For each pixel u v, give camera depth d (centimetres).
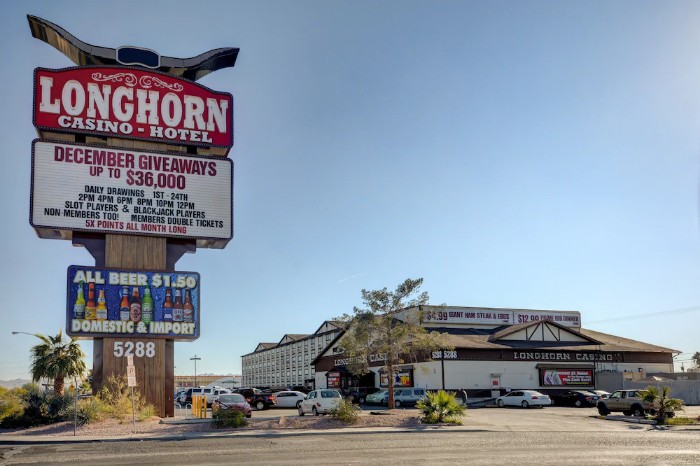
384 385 5716
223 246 3800
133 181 3541
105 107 3553
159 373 3478
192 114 3734
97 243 3491
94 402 3169
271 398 4891
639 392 3562
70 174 3416
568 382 5591
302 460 1812
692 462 1759
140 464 1745
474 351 5306
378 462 1761
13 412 3269
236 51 3803
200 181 3684
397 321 3816
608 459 1820
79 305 3366
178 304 3547
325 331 7462
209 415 4097
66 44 3559
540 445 2220
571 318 6838
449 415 3127
